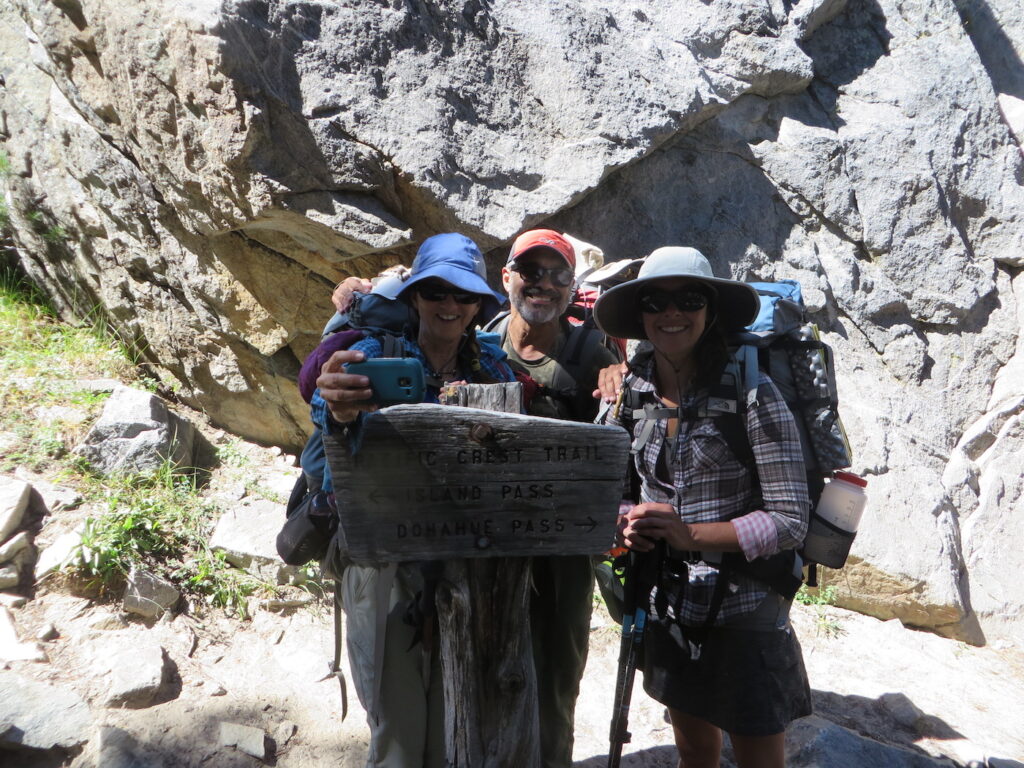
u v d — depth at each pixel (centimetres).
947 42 639
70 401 455
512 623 218
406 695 235
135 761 290
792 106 573
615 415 275
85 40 429
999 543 523
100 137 459
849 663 432
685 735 288
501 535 207
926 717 398
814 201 542
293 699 338
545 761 281
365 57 413
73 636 339
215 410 503
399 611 236
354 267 432
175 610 366
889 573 464
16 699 299
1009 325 588
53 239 520
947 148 599
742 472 257
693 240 508
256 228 422
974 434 552
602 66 474
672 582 263
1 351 498
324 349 247
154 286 483
